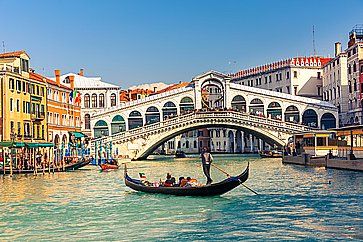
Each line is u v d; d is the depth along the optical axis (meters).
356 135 46.31
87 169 53.62
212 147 109.62
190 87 77.75
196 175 43.97
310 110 77.19
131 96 107.62
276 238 17.55
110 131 77.00
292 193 28.55
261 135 71.81
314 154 56.28
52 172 48.59
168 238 17.91
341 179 36.03
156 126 69.06
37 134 58.59
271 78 102.69
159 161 69.00
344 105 76.94
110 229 19.58
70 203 26.56
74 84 84.00
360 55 71.19
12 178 42.25
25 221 21.53
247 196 27.39
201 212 22.61
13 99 53.44
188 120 68.94
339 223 19.75
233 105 78.06
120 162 65.31
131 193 30.03
